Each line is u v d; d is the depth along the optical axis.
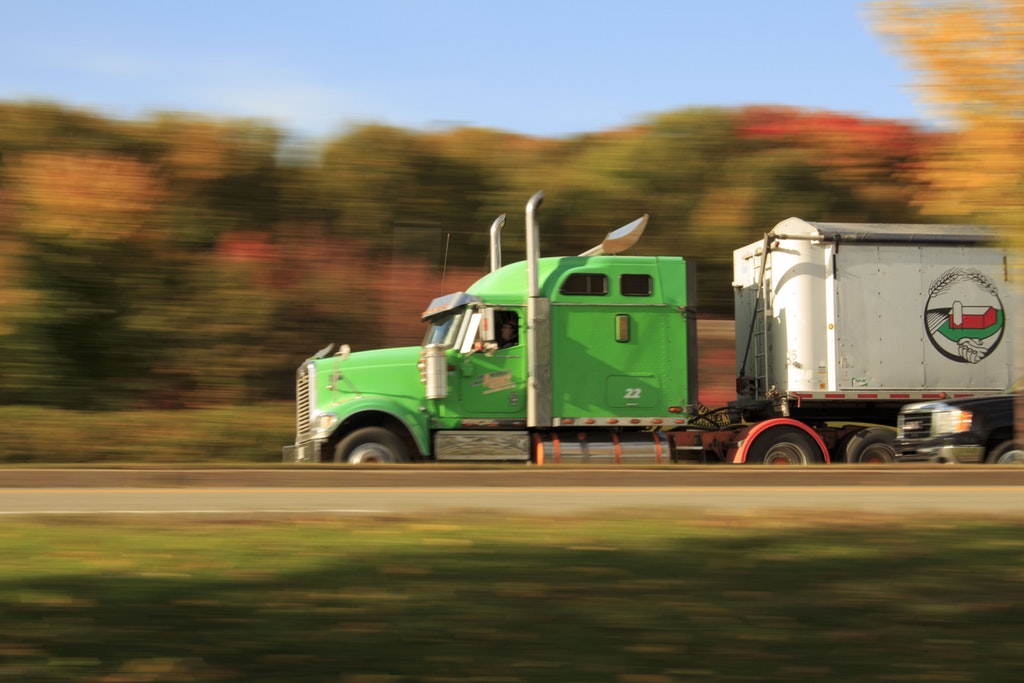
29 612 5.80
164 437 19.27
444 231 26.80
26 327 22.05
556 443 17.59
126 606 5.94
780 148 28.28
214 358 23.11
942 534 8.20
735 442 18.20
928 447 17.12
